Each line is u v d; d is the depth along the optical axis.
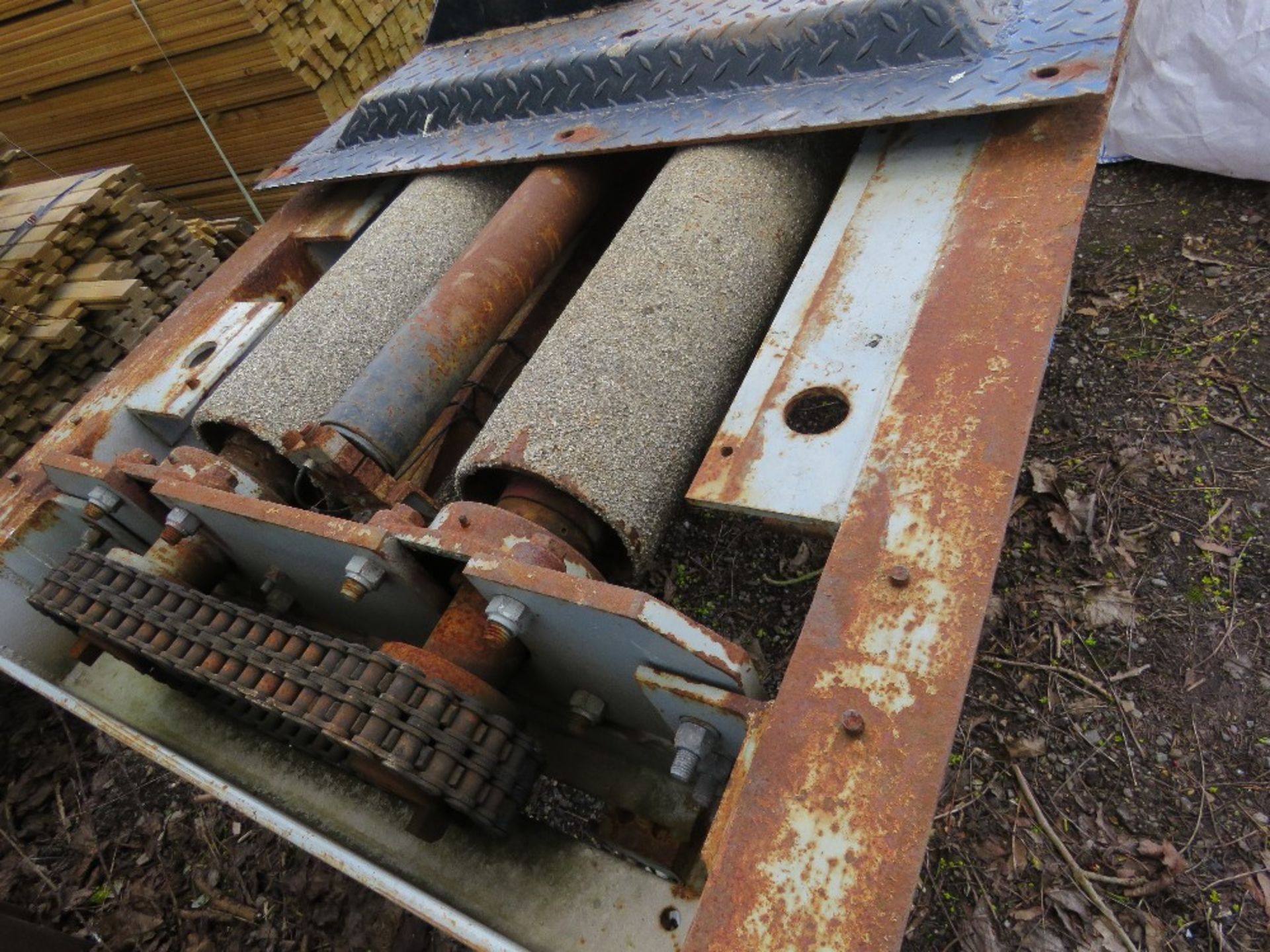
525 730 1.48
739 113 1.62
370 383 1.59
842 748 0.89
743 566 2.35
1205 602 2.08
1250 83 2.69
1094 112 1.38
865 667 0.94
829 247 1.44
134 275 3.05
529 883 1.37
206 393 1.91
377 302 1.83
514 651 1.35
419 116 2.14
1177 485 2.28
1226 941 1.67
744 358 1.57
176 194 4.34
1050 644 2.11
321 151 2.34
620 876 1.33
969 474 1.04
